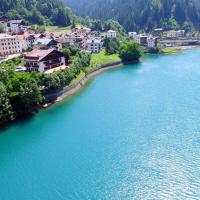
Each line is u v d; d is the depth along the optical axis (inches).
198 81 5403.5
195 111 3826.3
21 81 3895.2
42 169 2655.0
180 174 2458.2
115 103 4306.1
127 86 5260.8
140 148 2920.8
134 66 7263.8
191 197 2176.4
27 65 5285.4
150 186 2336.4
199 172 2466.8
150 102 4266.7
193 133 3189.0
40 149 3006.9
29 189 2397.9
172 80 5561.0
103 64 6978.4
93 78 6038.4
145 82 5497.1
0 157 2893.7
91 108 4136.3
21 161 2805.1
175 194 2220.7
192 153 2773.1
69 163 2728.8
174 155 2755.9
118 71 6702.8
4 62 5649.6
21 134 3368.6
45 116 3897.6
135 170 2556.6
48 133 3368.6
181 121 3518.7
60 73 4751.5
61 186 2409.0
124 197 2234.3
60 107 4237.2
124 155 2807.6
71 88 5000.0
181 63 7475.4
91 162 2723.9
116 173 2534.5
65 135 3302.2
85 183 2427.4
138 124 3496.6
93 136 3243.1
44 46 7298.2
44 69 5265.8
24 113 3912.4
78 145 3056.1
